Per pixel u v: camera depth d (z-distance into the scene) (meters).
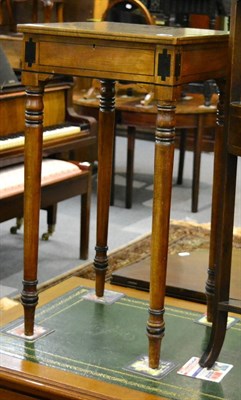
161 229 2.71
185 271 3.92
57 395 2.79
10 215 4.26
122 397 2.72
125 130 8.52
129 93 6.12
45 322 3.27
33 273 3.08
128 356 3.01
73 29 2.75
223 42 2.84
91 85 6.69
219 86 3.04
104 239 3.47
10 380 2.87
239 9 2.64
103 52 2.72
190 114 5.71
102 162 3.38
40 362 2.95
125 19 6.27
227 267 2.82
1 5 6.46
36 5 6.34
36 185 2.99
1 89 4.51
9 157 4.34
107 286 3.71
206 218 5.79
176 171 7.15
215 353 2.92
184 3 6.66
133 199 6.25
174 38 2.57
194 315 3.40
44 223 5.56
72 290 3.61
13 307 3.46
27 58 2.88
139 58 2.66
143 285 3.67
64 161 4.80
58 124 4.85
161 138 2.66
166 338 3.17
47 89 4.70
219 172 3.13
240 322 3.35
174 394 2.75
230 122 2.69
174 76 2.61
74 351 3.04
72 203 6.09
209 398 2.74
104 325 3.27
